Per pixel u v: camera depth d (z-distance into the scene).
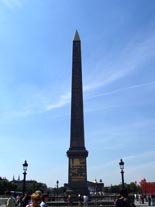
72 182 71.44
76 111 73.25
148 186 101.88
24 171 43.72
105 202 64.75
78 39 76.38
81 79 74.19
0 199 55.56
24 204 23.12
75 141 72.69
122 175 46.78
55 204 63.56
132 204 15.24
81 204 63.28
